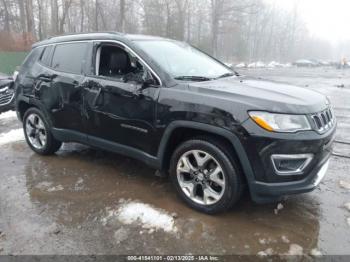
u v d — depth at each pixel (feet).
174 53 13.50
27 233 10.05
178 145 11.80
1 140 19.16
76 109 13.97
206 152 10.65
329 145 10.57
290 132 9.57
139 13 124.06
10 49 86.33
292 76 80.79
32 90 15.80
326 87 50.96
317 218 10.90
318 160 10.11
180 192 11.51
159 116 11.25
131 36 13.16
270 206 11.58
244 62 174.29
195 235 9.95
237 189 10.34
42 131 16.31
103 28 107.14
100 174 14.25
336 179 13.94
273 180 9.81
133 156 12.62
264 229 10.26
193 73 12.72
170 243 9.59
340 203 11.88
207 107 10.24
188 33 138.72
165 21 124.67
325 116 10.77
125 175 14.15
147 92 11.52
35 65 15.98
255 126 9.61
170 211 11.18
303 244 9.57
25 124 16.74
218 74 13.66
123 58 12.33
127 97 12.04
